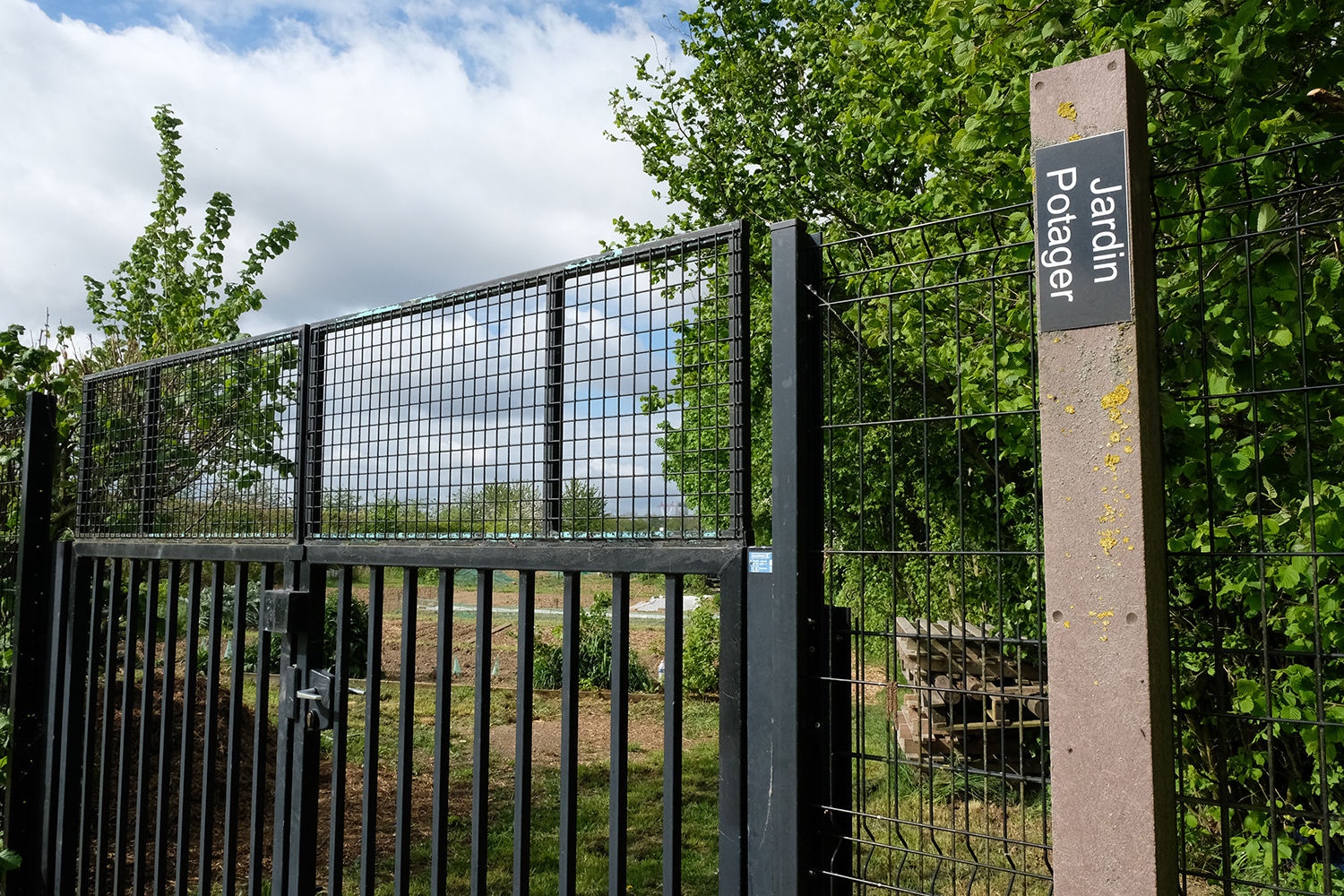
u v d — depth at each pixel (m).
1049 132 1.75
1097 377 1.65
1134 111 1.71
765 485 7.41
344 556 3.11
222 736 6.14
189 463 3.86
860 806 2.12
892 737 2.06
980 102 3.69
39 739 4.21
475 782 2.75
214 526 3.74
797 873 2.12
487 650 2.77
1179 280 2.63
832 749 2.21
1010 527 6.55
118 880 3.67
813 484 2.27
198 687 7.07
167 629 3.73
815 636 2.23
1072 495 1.67
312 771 3.16
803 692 2.17
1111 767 1.59
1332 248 2.72
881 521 7.28
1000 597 1.90
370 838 2.97
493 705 8.61
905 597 7.45
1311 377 2.65
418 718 8.09
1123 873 1.56
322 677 3.11
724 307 2.42
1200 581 3.40
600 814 5.61
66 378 4.98
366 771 3.02
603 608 11.60
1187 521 3.11
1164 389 2.38
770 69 10.33
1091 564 1.63
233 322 7.73
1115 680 1.59
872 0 5.16
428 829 5.33
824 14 8.81
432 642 12.02
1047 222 1.74
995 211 2.03
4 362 4.76
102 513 4.28
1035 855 4.18
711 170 10.73
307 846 3.13
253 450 3.57
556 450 2.66
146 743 3.66
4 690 4.45
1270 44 2.74
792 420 2.24
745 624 2.27
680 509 2.41
